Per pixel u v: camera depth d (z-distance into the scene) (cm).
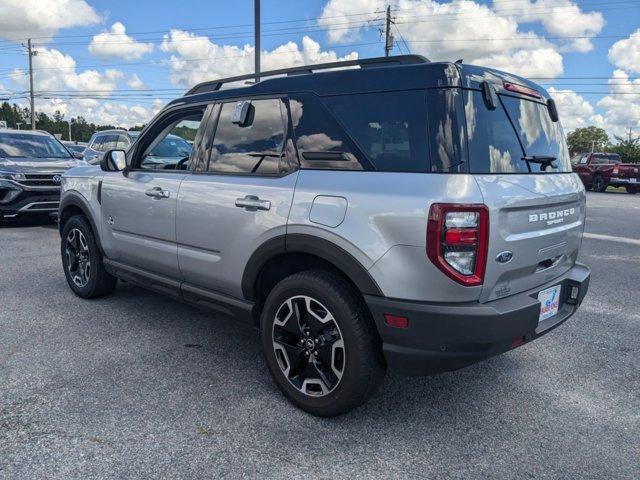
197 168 372
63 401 310
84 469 247
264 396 322
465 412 311
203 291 370
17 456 256
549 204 293
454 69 265
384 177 268
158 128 416
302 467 253
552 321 313
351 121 290
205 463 254
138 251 421
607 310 516
